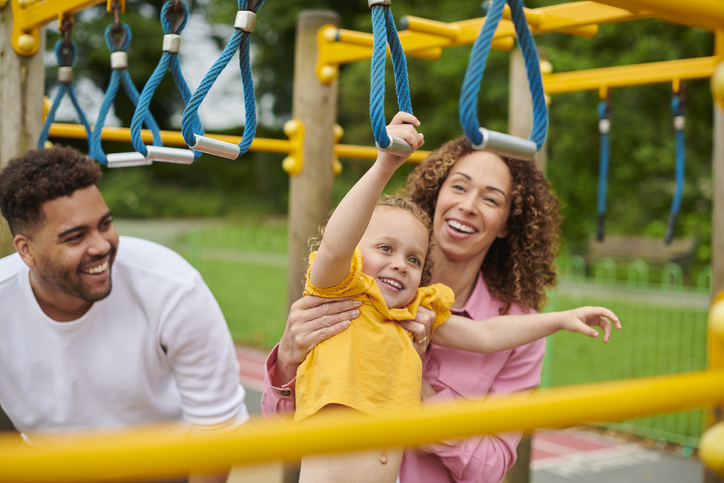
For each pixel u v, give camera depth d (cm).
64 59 187
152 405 184
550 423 56
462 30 239
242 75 107
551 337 573
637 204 1475
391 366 133
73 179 150
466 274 166
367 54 262
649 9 67
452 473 152
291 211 284
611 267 1228
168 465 46
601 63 1180
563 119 1243
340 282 132
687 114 1148
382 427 52
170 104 2331
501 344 153
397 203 148
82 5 174
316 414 127
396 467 133
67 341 169
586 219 1339
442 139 1535
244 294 954
